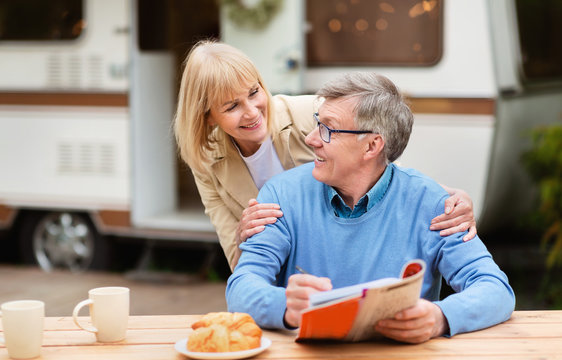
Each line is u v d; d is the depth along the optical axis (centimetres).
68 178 638
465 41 525
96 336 211
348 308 191
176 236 621
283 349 203
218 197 306
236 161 292
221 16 571
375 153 232
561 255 581
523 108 570
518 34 565
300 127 294
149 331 220
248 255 242
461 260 231
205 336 196
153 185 648
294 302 209
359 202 239
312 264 241
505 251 627
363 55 552
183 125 275
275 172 294
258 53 563
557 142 556
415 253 236
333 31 559
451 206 236
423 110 538
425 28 535
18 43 641
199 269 650
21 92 644
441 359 195
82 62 626
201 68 262
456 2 526
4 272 655
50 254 670
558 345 205
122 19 612
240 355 194
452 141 532
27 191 650
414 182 241
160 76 655
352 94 230
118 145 622
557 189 554
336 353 200
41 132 642
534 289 577
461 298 218
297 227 246
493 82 521
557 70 640
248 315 204
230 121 266
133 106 618
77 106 630
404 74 541
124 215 627
